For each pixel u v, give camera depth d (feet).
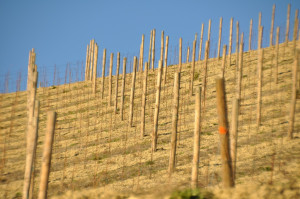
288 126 214.07
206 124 255.29
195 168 133.08
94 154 230.89
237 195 101.81
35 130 144.36
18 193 180.04
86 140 257.34
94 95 359.66
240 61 249.14
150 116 292.40
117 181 185.68
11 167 214.48
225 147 110.93
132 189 163.32
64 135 272.51
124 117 298.76
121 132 265.95
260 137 215.10
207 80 361.10
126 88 377.50
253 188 109.09
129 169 200.85
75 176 199.41
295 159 173.78
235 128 124.77
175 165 195.72
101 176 195.31
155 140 222.28
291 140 201.46
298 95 263.90
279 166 162.91
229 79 348.38
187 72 402.11
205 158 198.18
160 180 174.81
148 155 219.00
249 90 305.73
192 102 308.60
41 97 371.35
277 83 304.50
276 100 269.85
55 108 337.11
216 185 152.46
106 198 114.11
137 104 325.83
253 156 188.24
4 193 180.55
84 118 305.73
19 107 345.51
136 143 241.76
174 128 177.47
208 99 309.83
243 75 350.02
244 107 271.08
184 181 166.09
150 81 385.29
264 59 381.81
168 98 328.29
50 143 124.77
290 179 144.36
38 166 220.43
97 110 317.01
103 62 345.92
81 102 347.15
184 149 220.43
